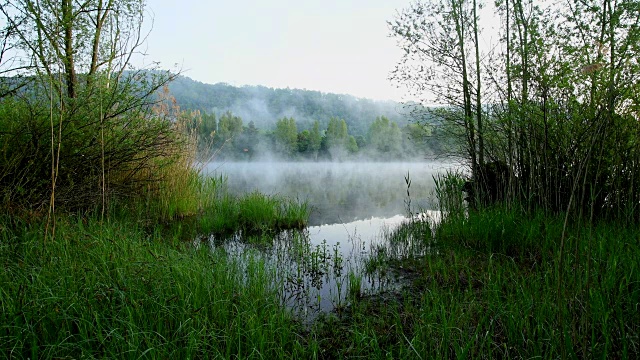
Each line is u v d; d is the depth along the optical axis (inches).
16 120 187.0
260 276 150.3
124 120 219.0
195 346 91.3
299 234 265.7
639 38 164.9
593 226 182.2
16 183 184.4
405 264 185.2
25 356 87.7
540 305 107.1
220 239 247.1
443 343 96.5
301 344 108.3
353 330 112.0
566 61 187.8
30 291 107.7
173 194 303.0
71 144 199.0
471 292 130.8
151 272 127.3
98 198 211.9
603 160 184.4
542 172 217.5
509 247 180.1
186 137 305.0
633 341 83.8
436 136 309.1
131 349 86.4
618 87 162.6
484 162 281.6
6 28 167.9
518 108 209.0
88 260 132.7
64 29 191.6
